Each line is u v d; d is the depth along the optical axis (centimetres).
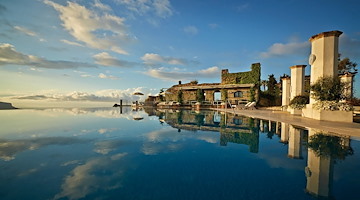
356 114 1041
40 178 212
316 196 170
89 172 232
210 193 179
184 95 2722
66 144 381
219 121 837
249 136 479
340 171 233
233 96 2348
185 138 454
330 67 825
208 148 357
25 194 174
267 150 341
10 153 312
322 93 805
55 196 170
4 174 221
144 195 174
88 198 167
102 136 472
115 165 260
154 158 293
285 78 1622
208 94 2575
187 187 192
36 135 475
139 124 722
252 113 1248
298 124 629
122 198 167
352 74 1374
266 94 2431
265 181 206
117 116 1080
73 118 928
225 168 250
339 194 175
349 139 417
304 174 225
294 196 171
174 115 1182
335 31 811
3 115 1050
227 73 2588
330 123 649
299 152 325
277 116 979
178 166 258
